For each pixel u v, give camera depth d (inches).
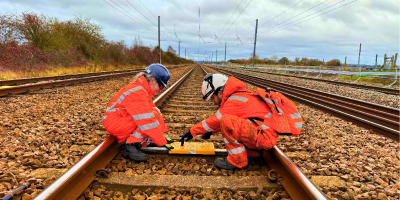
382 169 107.7
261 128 88.5
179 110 206.5
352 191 87.4
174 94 305.4
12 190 77.3
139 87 98.3
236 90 94.3
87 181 81.0
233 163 94.5
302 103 301.0
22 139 125.4
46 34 726.5
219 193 80.1
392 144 145.2
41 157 102.4
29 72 543.8
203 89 97.9
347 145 140.9
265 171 96.0
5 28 610.2
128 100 95.6
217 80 95.1
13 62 581.6
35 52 636.7
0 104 214.8
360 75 700.0
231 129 88.3
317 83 644.1
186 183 84.7
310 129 173.5
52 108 206.7
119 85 412.2
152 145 115.8
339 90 475.5
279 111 88.4
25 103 222.1
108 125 98.9
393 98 360.8
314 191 67.2
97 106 224.1
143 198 76.8
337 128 181.8
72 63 804.0
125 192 82.1
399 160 120.6
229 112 90.9
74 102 239.6
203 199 77.3
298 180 75.0
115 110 98.9
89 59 999.6
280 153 93.4
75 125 155.6
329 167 105.9
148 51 1702.8
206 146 113.4
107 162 96.2
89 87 361.7
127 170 93.5
